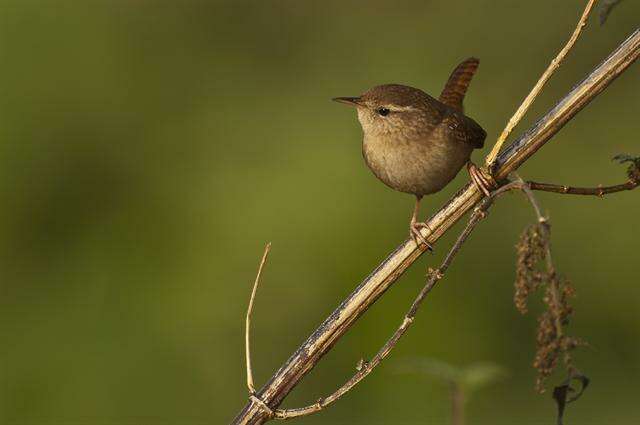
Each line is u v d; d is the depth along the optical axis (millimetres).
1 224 11977
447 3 13711
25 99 12188
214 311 11555
